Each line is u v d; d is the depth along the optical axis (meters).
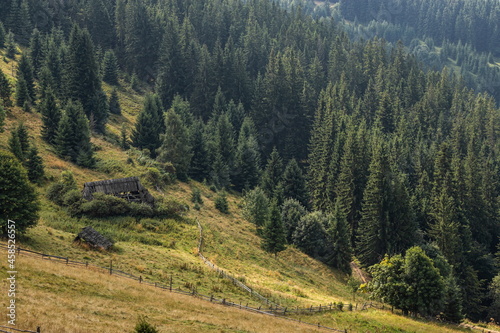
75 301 30.81
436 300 52.56
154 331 24.22
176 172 101.19
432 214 94.00
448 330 47.09
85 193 69.25
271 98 142.12
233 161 117.69
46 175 74.56
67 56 120.44
